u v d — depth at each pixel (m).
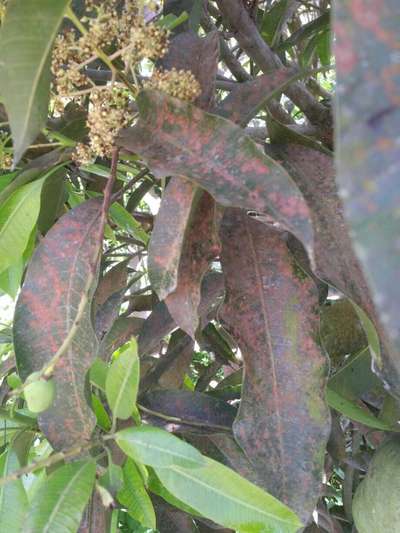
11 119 0.27
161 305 0.56
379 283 0.08
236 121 0.41
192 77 0.37
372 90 0.09
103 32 0.36
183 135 0.33
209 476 0.37
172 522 0.60
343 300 0.55
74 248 0.40
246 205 0.29
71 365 0.38
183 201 0.35
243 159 0.30
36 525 0.34
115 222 0.54
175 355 0.62
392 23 0.10
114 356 0.56
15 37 0.26
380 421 0.48
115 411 0.37
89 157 0.40
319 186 0.40
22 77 0.27
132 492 0.44
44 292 0.39
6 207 0.40
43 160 0.43
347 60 0.10
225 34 0.72
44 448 0.55
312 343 0.40
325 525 0.73
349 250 0.37
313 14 0.95
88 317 0.39
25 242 0.41
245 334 0.41
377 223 0.09
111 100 0.38
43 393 0.31
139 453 0.35
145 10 0.50
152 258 0.36
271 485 0.39
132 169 0.57
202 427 0.50
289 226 0.28
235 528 0.37
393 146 0.09
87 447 0.36
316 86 0.83
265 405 0.39
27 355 0.38
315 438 0.39
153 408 0.51
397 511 0.44
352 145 0.09
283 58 0.80
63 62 0.39
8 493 0.40
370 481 0.47
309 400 0.39
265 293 0.41
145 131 0.34
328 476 0.76
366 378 0.52
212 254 0.38
